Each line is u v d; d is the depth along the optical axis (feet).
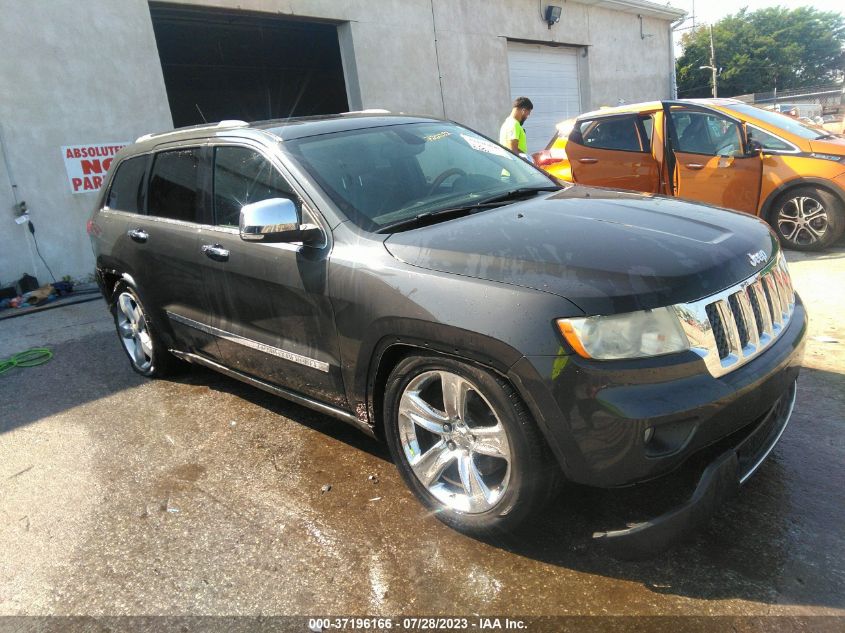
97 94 27.86
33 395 15.60
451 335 7.70
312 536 9.04
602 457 7.06
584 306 7.04
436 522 9.07
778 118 22.79
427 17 41.11
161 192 13.47
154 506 10.19
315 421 12.64
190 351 13.57
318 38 41.96
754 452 8.16
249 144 11.23
